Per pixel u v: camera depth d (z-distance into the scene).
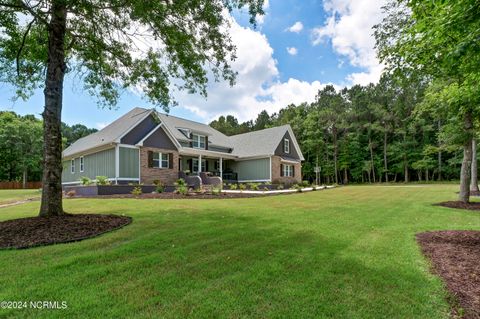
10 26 6.66
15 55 7.34
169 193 15.76
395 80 6.19
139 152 18.05
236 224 6.45
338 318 2.46
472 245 4.67
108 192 15.09
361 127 41.50
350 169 43.09
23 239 4.83
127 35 7.26
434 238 5.19
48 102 6.36
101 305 2.64
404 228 6.11
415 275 3.39
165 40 7.24
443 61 4.07
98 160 18.69
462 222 6.90
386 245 4.71
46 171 6.34
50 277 3.28
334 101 44.81
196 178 19.48
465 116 9.34
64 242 4.75
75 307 2.61
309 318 2.45
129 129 17.55
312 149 42.97
